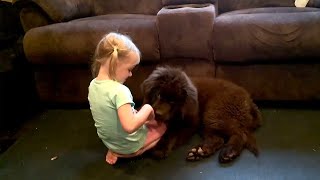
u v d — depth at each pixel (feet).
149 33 6.34
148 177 4.81
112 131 4.79
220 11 8.32
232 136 5.22
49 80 7.09
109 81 4.63
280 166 4.80
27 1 7.06
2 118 6.87
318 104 6.50
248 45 5.97
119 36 4.65
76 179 4.90
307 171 4.64
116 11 8.70
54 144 5.90
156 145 5.32
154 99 5.06
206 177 4.70
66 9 7.32
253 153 5.13
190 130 5.51
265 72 6.28
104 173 4.98
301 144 5.28
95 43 6.41
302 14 5.87
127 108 4.48
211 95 5.57
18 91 7.36
